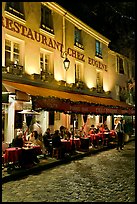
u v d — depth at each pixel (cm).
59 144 1412
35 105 1260
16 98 1236
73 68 2102
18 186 907
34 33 1700
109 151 1839
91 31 2362
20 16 1584
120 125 1938
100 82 2608
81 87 2184
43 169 1200
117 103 2483
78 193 827
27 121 1462
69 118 2036
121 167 1247
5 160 1095
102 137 2023
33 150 1191
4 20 1458
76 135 1819
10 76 1477
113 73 2850
